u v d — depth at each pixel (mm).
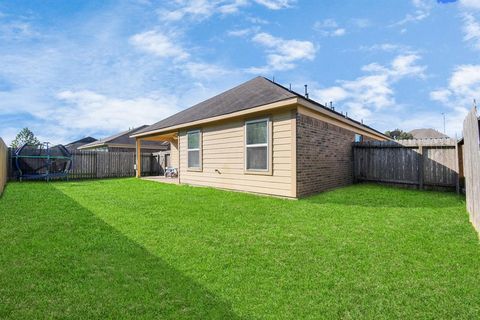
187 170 11430
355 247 3869
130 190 9523
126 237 4297
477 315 2344
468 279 2938
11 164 13266
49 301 2520
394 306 2482
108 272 3104
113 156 17031
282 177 7711
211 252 3717
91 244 3943
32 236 4270
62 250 3717
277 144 7836
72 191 9250
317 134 8414
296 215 5688
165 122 13305
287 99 7191
